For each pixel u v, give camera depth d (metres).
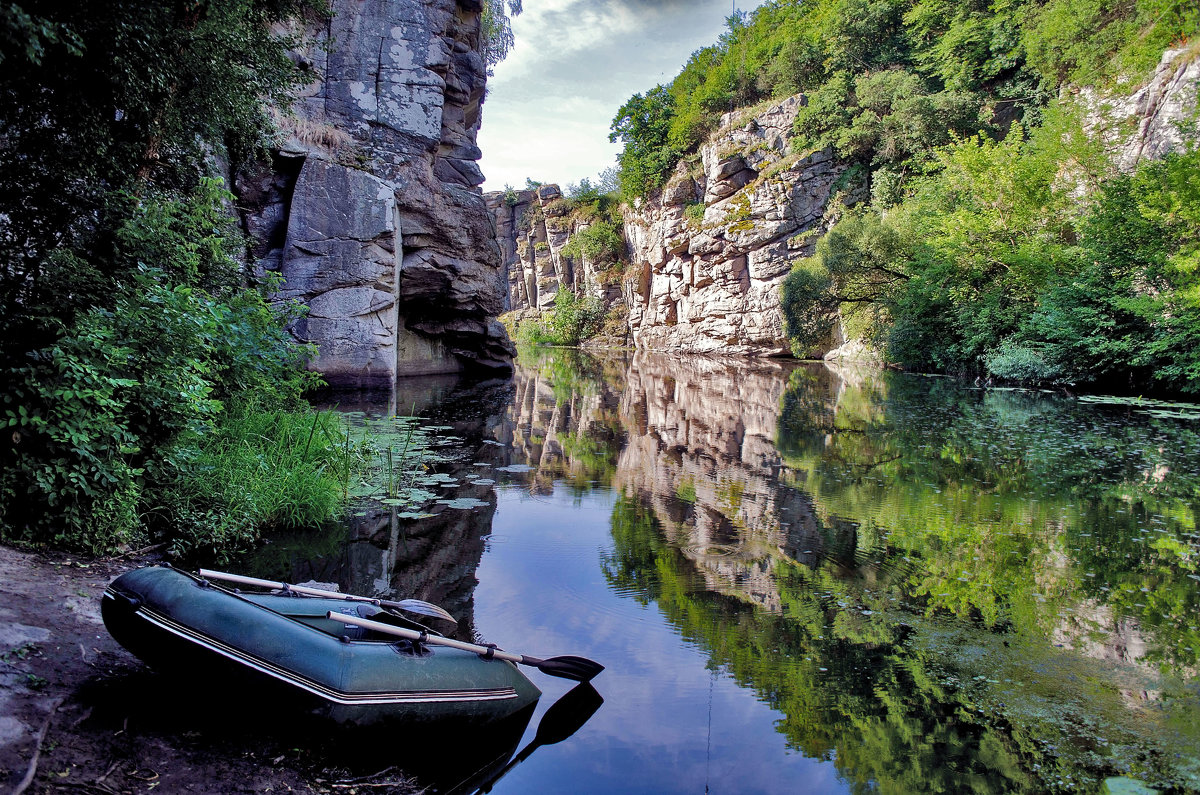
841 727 3.69
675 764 3.32
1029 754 3.48
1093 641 4.80
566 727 3.68
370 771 3.15
